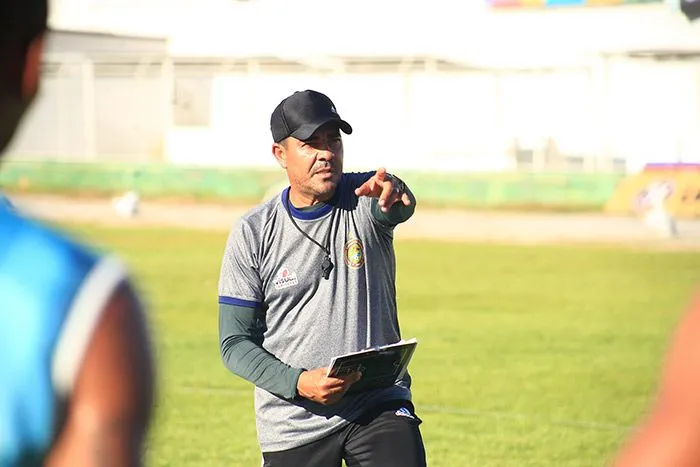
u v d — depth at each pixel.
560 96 82.31
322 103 11.36
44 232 4.05
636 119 82.06
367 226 11.38
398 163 82.25
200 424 20.70
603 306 35.62
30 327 3.86
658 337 30.16
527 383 24.47
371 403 11.52
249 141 85.19
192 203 73.88
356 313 11.38
